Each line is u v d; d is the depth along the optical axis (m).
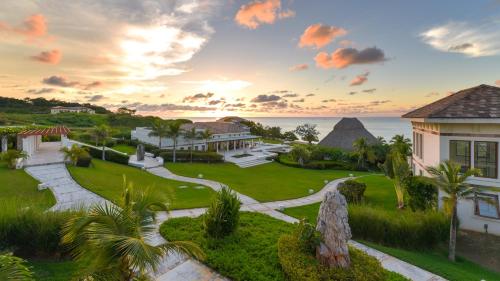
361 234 16.30
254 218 16.09
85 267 6.82
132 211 7.04
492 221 18.27
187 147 52.88
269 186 30.28
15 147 34.44
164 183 28.16
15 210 10.91
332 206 9.61
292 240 10.94
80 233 6.35
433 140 21.19
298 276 8.73
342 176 40.16
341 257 9.22
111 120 99.44
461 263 14.52
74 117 94.12
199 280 9.66
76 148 28.98
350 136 60.44
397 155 24.17
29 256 10.54
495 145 18.41
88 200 18.25
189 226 14.07
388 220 16.11
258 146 72.75
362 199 24.14
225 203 12.70
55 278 9.00
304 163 49.69
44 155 31.81
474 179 18.98
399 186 22.59
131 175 30.19
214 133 57.94
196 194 23.77
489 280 12.23
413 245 15.95
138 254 5.50
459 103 19.86
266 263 10.35
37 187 19.92
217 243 11.87
